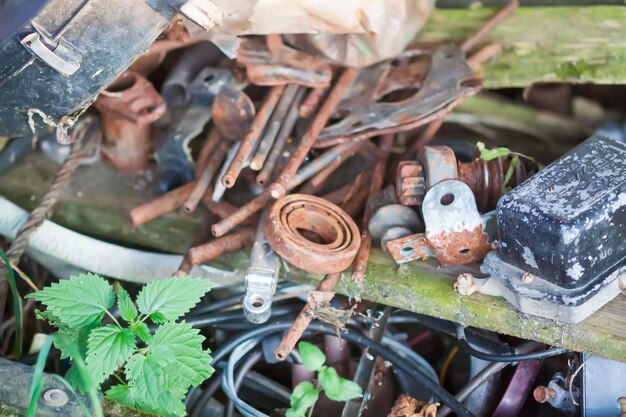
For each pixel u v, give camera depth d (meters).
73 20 0.81
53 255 1.01
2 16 0.83
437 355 1.04
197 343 0.82
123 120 1.04
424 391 0.96
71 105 0.88
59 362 0.99
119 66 0.85
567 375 0.92
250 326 0.98
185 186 1.02
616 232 0.85
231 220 0.94
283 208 0.92
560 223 0.83
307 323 0.89
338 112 1.03
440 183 0.90
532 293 0.87
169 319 0.83
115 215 1.03
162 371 0.81
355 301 0.97
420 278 0.93
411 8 1.04
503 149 0.94
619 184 0.85
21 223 1.02
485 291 0.91
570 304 0.86
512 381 0.93
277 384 0.97
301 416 0.86
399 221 0.94
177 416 0.83
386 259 0.94
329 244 0.91
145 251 1.02
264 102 1.02
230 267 0.98
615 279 0.89
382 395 0.95
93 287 0.84
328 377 0.86
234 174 0.94
